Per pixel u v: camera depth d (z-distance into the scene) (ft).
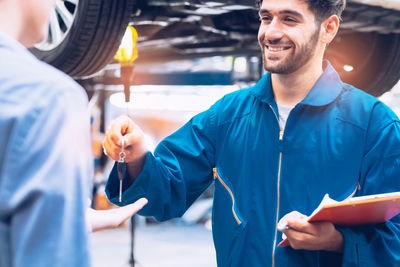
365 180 5.21
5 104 2.89
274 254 5.21
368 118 5.25
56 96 2.98
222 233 5.56
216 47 16.20
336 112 5.31
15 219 2.84
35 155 2.87
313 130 5.29
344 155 5.20
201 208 41.09
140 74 22.22
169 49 17.92
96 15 9.39
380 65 13.17
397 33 12.75
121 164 5.22
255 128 5.51
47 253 2.82
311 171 5.23
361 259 4.91
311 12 5.10
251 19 12.51
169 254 29.17
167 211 5.67
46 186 2.84
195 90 31.96
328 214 4.59
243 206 5.38
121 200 5.48
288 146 5.32
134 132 5.17
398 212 4.88
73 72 10.56
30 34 3.42
